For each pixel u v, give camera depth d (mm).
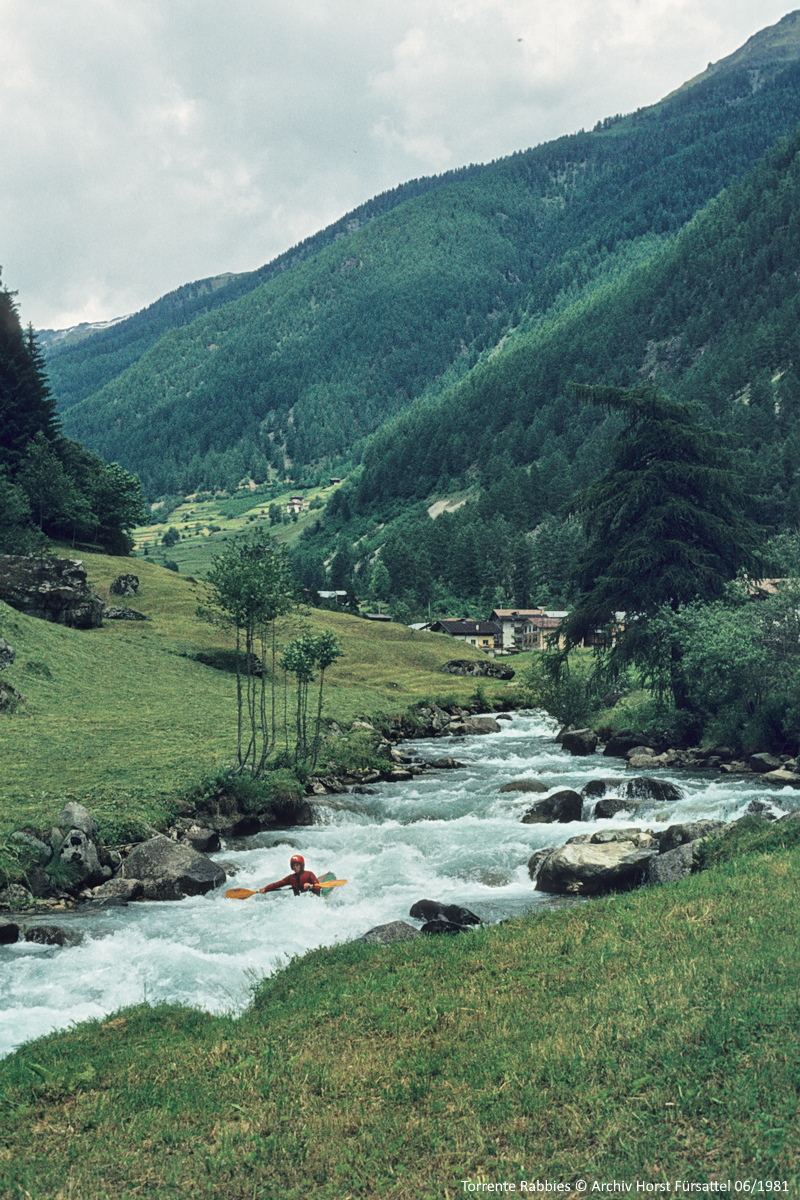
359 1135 7133
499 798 30984
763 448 189875
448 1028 9055
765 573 42000
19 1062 9531
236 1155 6984
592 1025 8406
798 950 9320
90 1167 7004
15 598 63875
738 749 37500
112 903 18891
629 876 17562
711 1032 7684
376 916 17172
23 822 20906
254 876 21438
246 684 60219
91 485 111125
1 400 106062
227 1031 10055
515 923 13016
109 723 40625
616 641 45406
